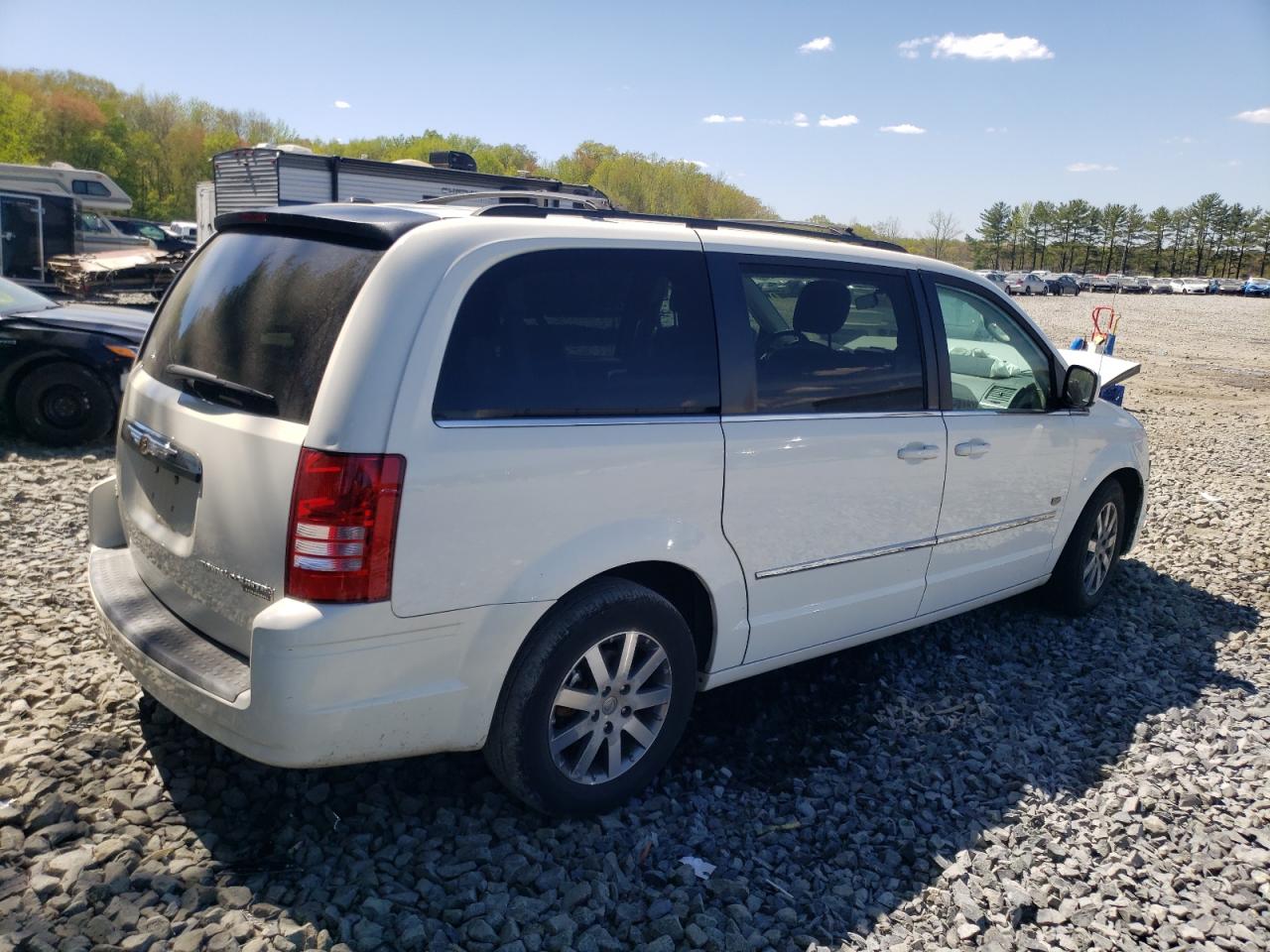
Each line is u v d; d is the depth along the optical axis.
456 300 2.72
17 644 4.01
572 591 3.01
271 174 17.41
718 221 3.86
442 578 2.66
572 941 2.61
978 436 4.25
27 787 3.00
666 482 3.11
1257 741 4.03
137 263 20.70
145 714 3.52
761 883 2.97
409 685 2.68
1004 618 5.31
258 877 2.74
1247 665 4.84
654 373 3.14
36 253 21.09
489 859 2.90
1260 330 37.25
